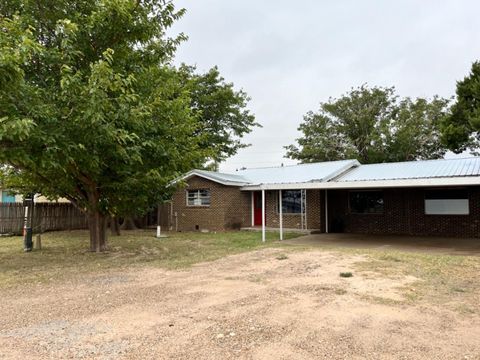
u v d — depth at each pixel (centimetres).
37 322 482
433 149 3041
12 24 708
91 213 1161
